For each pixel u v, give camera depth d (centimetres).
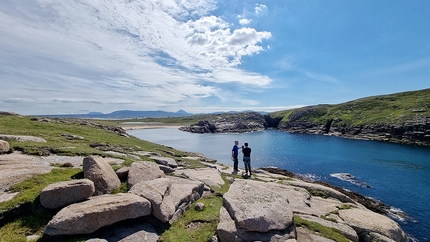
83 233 787
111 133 3738
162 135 10362
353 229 1248
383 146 6912
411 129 7538
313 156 5419
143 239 854
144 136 9750
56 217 776
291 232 943
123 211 868
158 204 964
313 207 1527
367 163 4672
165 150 3120
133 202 899
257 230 883
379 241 1176
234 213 959
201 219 1064
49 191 889
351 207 1628
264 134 11538
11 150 1487
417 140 7188
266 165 4525
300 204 1493
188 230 988
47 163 1368
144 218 959
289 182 2138
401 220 2173
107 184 1092
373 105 11412
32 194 956
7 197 922
